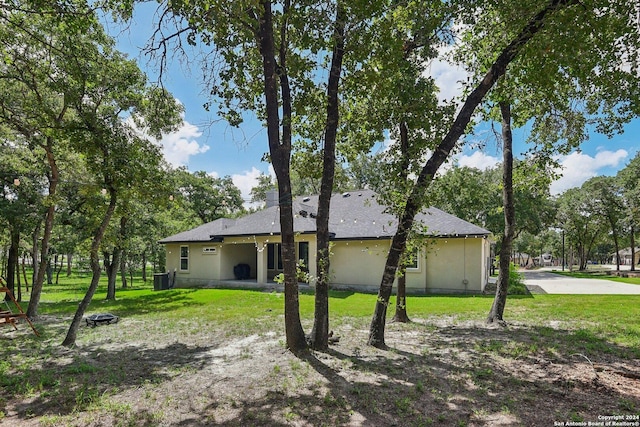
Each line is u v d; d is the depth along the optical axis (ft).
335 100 20.04
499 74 19.76
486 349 20.27
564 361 18.04
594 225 120.78
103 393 14.65
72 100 23.94
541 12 17.58
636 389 14.44
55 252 66.13
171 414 12.69
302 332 20.08
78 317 23.70
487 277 61.52
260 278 57.62
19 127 30.42
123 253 55.83
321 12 17.52
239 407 13.16
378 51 18.33
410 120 20.59
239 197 118.42
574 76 19.03
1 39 24.77
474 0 18.78
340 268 53.88
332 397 13.84
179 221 86.33
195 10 16.78
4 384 15.80
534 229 96.43
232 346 21.99
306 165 23.99
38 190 39.52
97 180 25.44
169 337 24.94
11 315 26.48
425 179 19.85
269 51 18.43
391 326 27.07
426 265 49.47
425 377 15.93
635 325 26.30
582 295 45.78
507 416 12.20
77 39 23.97
